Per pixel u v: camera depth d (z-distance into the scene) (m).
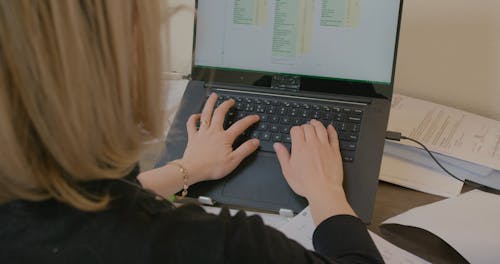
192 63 0.77
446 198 0.66
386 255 0.55
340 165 0.62
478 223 0.57
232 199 0.63
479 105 0.85
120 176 0.36
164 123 0.38
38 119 0.29
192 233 0.34
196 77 0.78
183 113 0.72
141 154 0.38
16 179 0.31
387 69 0.70
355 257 0.46
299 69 0.74
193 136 0.68
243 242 0.34
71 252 0.32
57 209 0.33
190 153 0.65
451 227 0.56
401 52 0.87
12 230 0.33
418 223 0.57
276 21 0.73
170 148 0.67
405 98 0.86
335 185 0.58
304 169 0.60
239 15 0.74
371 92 0.71
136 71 0.34
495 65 0.82
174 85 0.73
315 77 0.73
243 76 0.76
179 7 0.45
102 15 0.29
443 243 0.57
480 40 0.81
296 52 0.73
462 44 0.83
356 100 0.71
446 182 0.69
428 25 0.84
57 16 0.28
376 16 0.69
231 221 0.36
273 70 0.75
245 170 0.65
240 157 0.65
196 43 0.76
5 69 0.28
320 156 0.61
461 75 0.85
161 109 0.37
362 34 0.70
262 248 0.35
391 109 0.82
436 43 0.84
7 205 0.33
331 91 0.73
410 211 0.61
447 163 0.71
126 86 0.32
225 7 0.74
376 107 0.69
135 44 0.33
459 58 0.84
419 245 0.57
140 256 0.32
